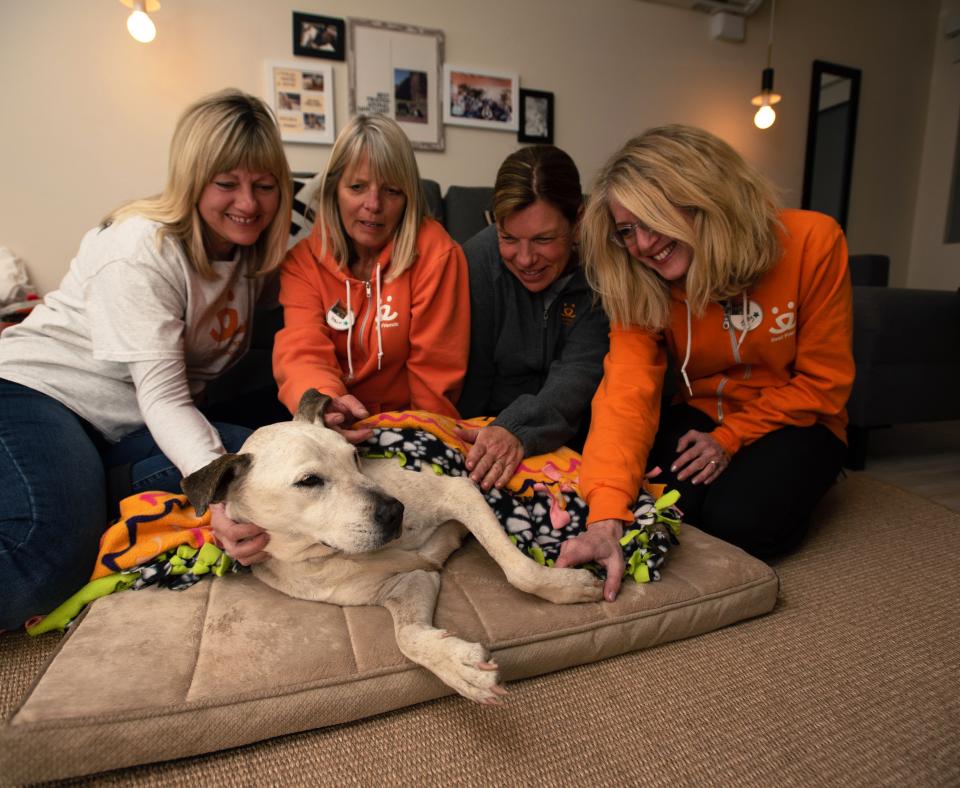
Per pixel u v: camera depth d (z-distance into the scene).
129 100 2.93
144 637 1.07
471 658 0.92
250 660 1.02
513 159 1.52
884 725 1.03
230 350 1.73
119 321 1.39
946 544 1.73
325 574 1.18
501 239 1.61
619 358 1.59
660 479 1.63
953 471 2.52
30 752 0.86
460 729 1.01
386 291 1.70
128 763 0.91
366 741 0.99
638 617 1.18
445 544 1.33
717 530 1.57
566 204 1.49
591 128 3.84
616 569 1.19
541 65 3.65
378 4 3.25
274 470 1.10
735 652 1.22
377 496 1.09
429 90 3.40
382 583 1.19
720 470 1.59
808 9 4.31
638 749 0.97
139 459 1.53
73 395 1.48
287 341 1.62
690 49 4.02
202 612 1.16
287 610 1.16
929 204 4.95
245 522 1.15
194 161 1.39
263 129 1.45
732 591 1.27
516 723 1.02
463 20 3.43
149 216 1.47
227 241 1.62
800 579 1.52
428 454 1.34
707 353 1.63
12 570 1.15
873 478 2.41
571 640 1.12
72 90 2.85
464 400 1.92
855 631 1.29
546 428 1.52
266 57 3.10
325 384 1.50
